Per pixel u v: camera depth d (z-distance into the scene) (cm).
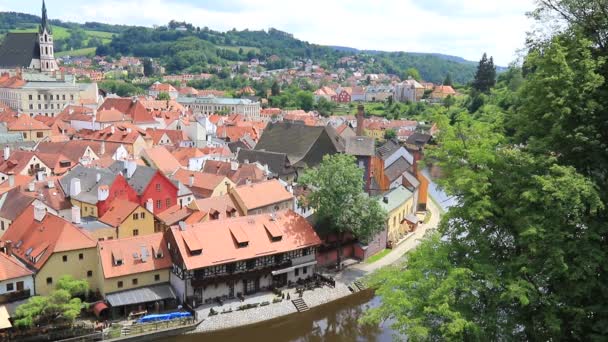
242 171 11212
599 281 3794
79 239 7119
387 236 10156
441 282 3994
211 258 7300
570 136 3922
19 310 6072
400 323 3806
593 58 4162
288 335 7050
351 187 8625
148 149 12112
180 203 10006
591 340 3756
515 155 4166
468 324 3669
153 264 7262
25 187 9075
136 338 6488
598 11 4147
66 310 6194
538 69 4253
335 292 8138
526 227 3797
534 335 4000
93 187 9362
